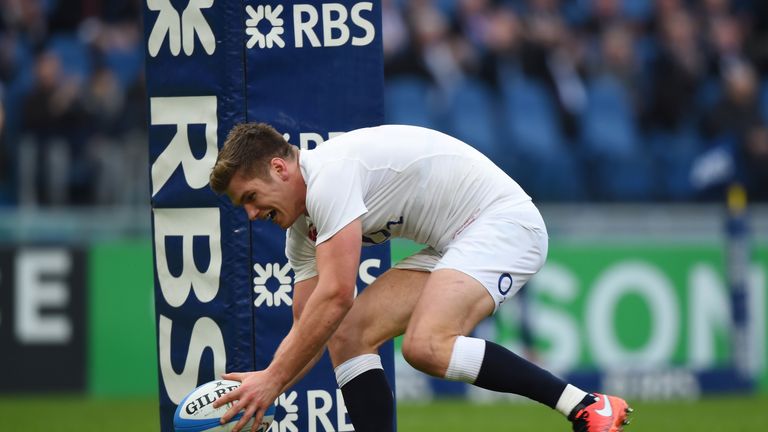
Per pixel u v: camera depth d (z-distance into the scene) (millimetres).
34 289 32562
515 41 44500
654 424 27531
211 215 17938
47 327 32594
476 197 15914
